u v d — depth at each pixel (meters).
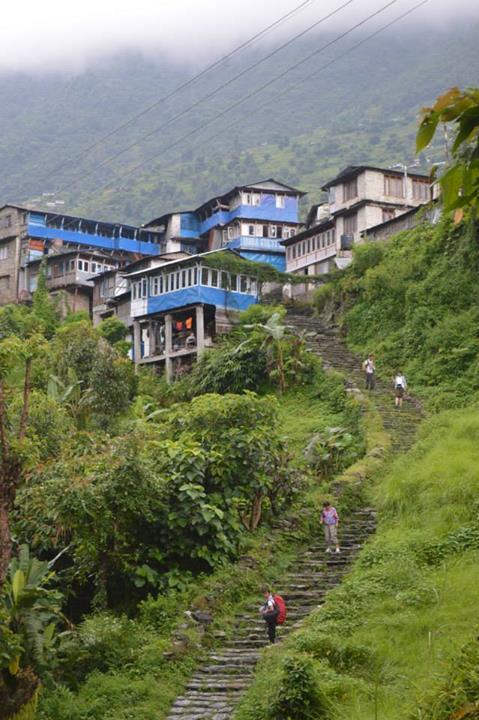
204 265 39.69
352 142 169.50
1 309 49.56
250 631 15.60
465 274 34.69
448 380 31.08
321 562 18.39
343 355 35.97
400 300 36.47
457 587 14.89
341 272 41.12
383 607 14.70
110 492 16.72
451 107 3.91
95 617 15.77
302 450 26.80
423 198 48.88
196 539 17.92
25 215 62.06
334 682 11.84
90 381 31.03
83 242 62.84
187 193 145.88
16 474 13.21
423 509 19.11
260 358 34.75
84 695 13.51
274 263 57.41
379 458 24.12
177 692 13.53
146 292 41.84
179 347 40.28
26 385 14.21
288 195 58.66
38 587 14.59
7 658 12.49
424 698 10.03
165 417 30.28
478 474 19.17
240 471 19.41
